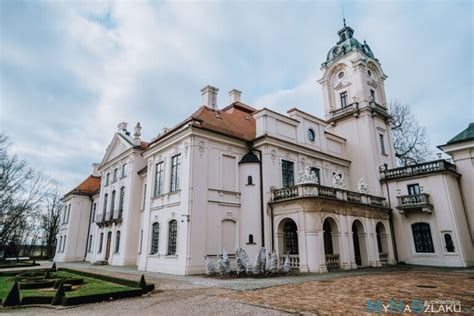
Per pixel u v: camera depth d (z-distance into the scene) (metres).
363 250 23.28
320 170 27.50
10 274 20.22
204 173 20.88
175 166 22.42
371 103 31.42
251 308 8.95
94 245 34.41
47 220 56.69
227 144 22.89
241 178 22.64
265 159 22.78
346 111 32.09
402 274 17.55
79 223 40.12
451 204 24.11
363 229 23.56
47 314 8.75
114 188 32.53
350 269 20.64
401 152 37.31
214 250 20.05
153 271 21.45
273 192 22.25
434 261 24.36
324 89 34.84
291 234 22.67
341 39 36.44
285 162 24.50
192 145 20.77
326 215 20.48
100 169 36.50
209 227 20.19
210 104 27.52
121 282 14.22
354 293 11.12
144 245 23.56
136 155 29.95
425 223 25.56
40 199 39.31
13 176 35.31
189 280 15.61
